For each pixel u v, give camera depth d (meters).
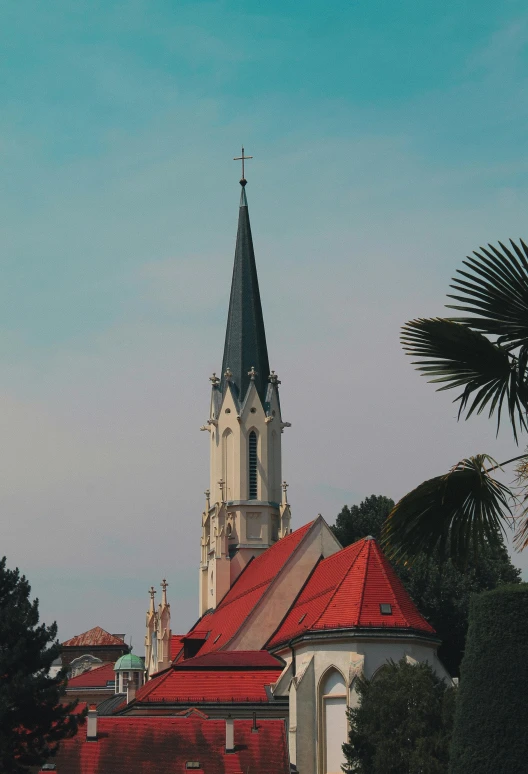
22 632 62.88
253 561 118.94
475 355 33.97
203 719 74.00
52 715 61.44
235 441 123.75
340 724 79.69
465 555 35.19
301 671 81.25
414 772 62.53
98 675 197.50
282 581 98.50
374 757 64.69
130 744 71.56
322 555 99.69
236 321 128.25
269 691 88.06
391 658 79.56
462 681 40.94
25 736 61.75
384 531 35.47
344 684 79.88
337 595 83.88
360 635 79.31
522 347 34.25
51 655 63.38
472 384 34.69
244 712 86.50
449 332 33.56
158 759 70.81
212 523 124.06
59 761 69.88
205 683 89.25
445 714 65.00
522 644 39.56
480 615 40.81
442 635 116.62
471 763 39.22
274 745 72.56
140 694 93.56
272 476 124.19
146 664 135.62
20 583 67.00
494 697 39.38
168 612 130.12
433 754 63.44
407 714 65.81
